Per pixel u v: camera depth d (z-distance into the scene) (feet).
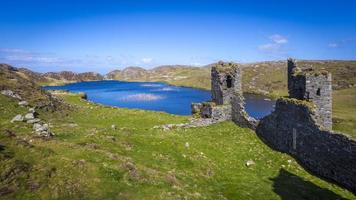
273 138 137.80
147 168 89.97
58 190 70.38
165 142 119.44
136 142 116.37
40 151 86.74
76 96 328.90
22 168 75.36
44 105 191.42
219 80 170.50
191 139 134.10
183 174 94.58
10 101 177.78
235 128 159.12
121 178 79.46
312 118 113.29
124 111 205.77
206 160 110.93
